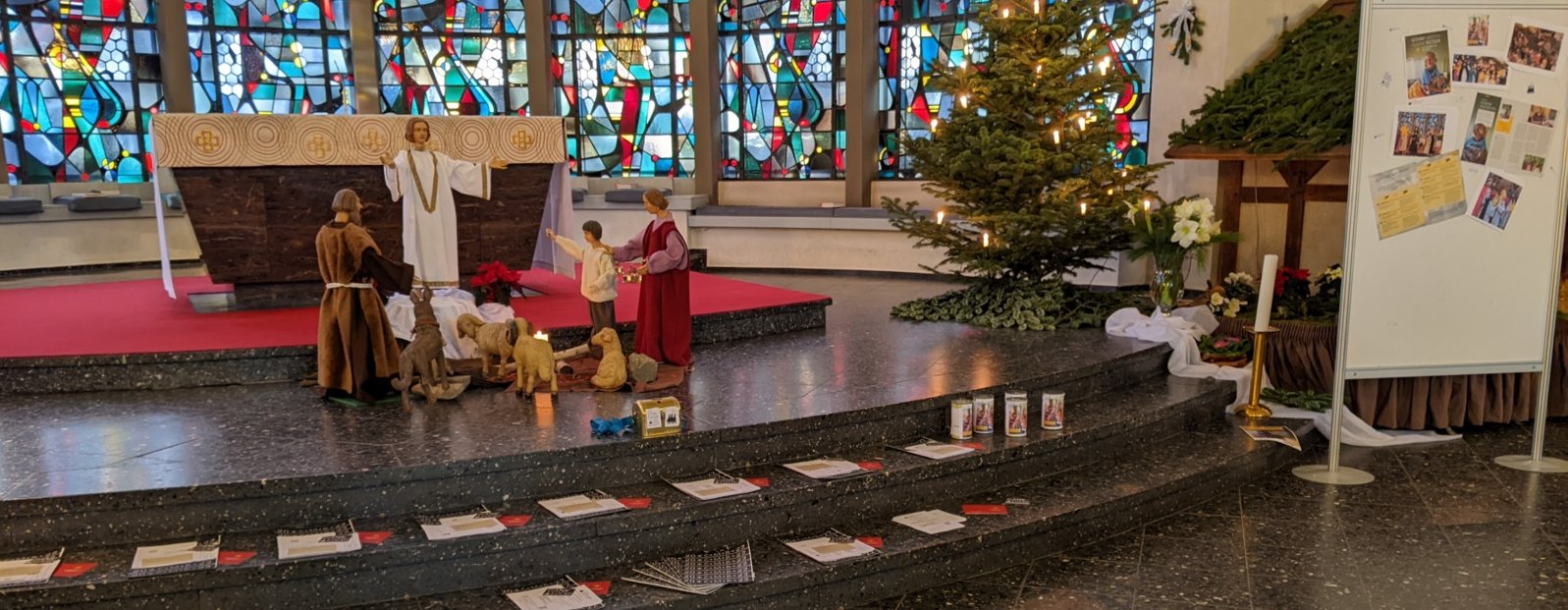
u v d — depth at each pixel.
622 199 12.32
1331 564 4.43
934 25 11.68
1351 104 7.61
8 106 10.81
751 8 12.43
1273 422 6.15
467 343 5.99
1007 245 7.28
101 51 11.23
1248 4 8.79
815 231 12.00
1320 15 8.48
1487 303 5.55
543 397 5.25
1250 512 5.09
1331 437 5.67
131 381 5.56
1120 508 4.82
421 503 4.09
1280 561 4.47
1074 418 5.50
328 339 5.09
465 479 4.14
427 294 5.16
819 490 4.38
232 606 3.56
